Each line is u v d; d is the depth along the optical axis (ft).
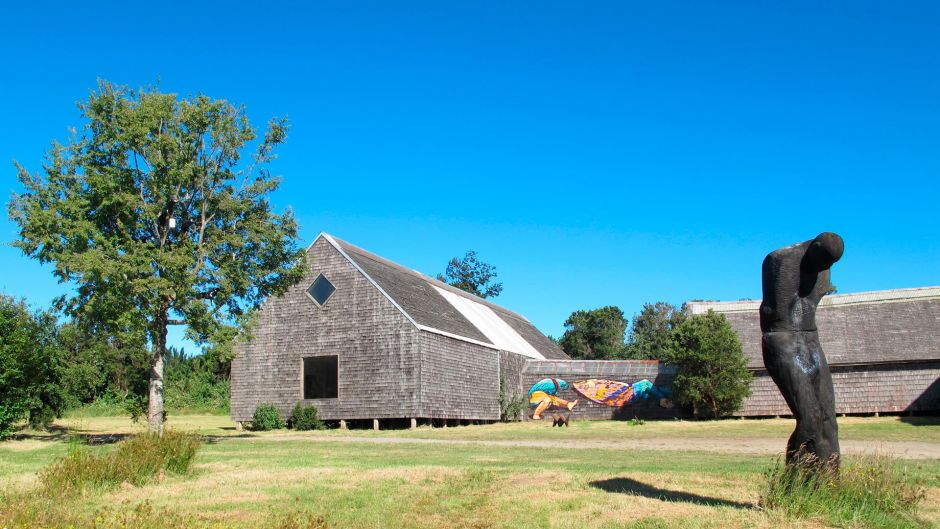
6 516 33.68
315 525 32.48
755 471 49.78
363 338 119.44
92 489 43.57
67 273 79.56
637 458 61.87
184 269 82.12
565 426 115.14
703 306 148.97
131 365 221.87
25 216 80.02
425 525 34.04
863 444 77.15
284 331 125.08
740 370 125.59
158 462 48.96
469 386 130.00
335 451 71.00
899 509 33.55
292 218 91.20
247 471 52.60
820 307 141.49
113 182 80.89
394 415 114.83
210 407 228.84
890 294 140.05
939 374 124.77
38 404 94.94
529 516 35.22
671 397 139.74
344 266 123.13
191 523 32.32
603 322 279.90
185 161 84.64
